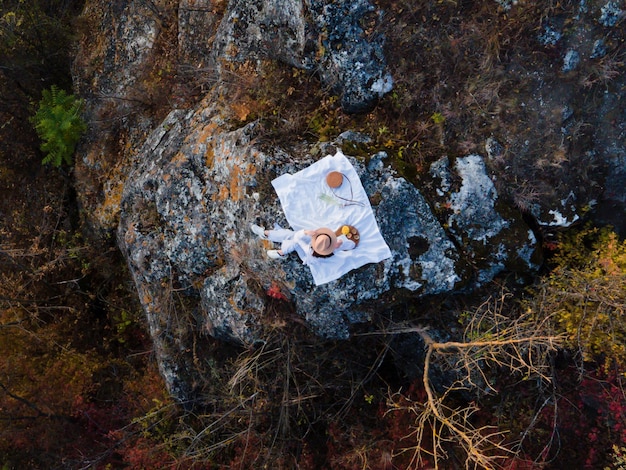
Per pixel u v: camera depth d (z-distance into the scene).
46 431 8.80
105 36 10.11
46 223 10.20
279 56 7.61
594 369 7.05
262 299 7.39
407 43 6.83
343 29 6.88
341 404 8.45
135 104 9.52
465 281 6.82
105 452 8.56
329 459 8.20
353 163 6.77
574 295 6.45
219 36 8.26
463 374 7.50
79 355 9.38
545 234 6.98
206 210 7.58
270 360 7.72
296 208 6.87
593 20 6.41
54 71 10.70
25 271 9.71
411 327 7.28
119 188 9.55
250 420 7.81
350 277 6.79
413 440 7.84
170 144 8.24
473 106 6.77
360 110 7.24
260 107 7.46
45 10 10.38
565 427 7.31
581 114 6.68
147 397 8.97
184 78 8.96
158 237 8.12
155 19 9.47
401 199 6.74
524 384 7.43
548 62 6.61
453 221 6.79
